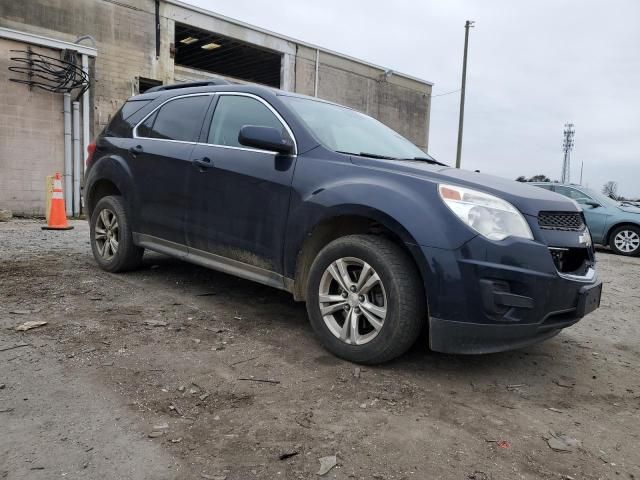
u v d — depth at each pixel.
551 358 3.53
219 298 4.41
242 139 3.42
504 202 2.89
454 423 2.49
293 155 3.54
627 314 4.97
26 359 2.94
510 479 2.06
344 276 3.16
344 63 22.88
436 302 2.80
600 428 2.54
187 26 16.86
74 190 13.02
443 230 2.81
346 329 3.14
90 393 2.58
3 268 5.14
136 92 15.29
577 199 11.93
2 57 11.70
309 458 2.12
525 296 2.79
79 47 12.68
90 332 3.41
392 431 2.37
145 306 4.07
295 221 3.38
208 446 2.17
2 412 2.36
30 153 12.26
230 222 3.82
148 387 2.68
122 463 2.02
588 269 3.23
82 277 4.89
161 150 4.47
